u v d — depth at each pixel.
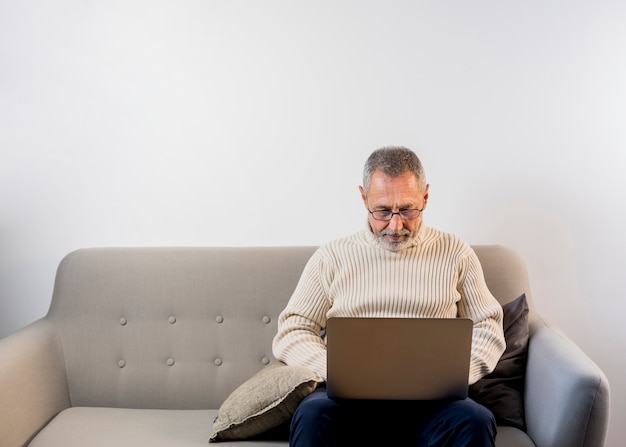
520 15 2.36
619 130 2.37
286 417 1.77
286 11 2.38
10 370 1.83
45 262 2.48
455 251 2.00
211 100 2.41
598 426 1.66
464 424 1.57
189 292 2.16
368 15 2.38
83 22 2.39
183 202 2.45
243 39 2.39
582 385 1.64
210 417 1.99
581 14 2.35
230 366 2.13
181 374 2.12
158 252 2.22
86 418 1.96
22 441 1.83
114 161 2.44
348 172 2.43
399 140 2.41
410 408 1.73
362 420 1.71
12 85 2.41
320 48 2.39
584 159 2.38
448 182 2.42
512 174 2.40
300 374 1.75
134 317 2.16
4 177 2.45
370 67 2.39
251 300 2.16
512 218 2.42
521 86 2.38
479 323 1.94
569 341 1.89
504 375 1.93
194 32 2.39
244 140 2.42
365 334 1.59
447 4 2.37
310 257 2.20
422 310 1.93
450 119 2.40
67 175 2.44
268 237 2.46
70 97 2.41
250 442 1.80
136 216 2.46
